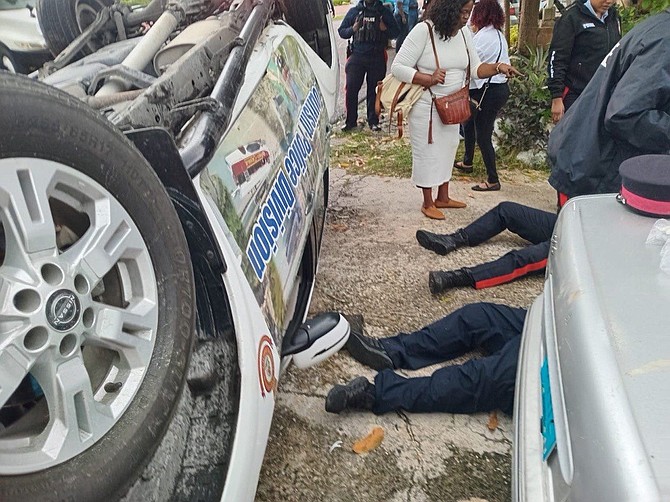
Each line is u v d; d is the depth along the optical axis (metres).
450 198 5.49
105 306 1.38
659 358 1.40
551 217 4.29
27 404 1.45
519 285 3.95
